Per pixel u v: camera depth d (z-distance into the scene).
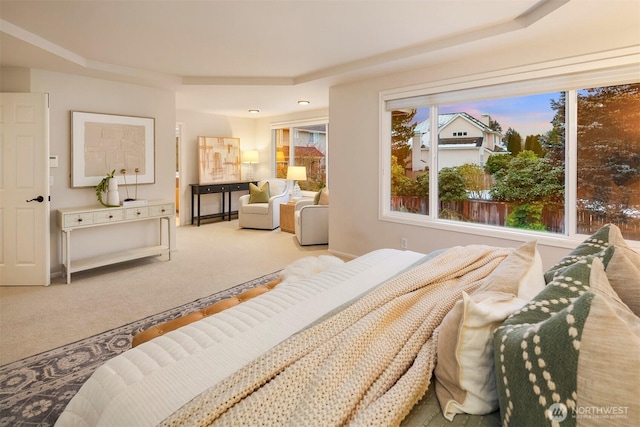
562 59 2.96
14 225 3.59
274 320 1.35
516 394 0.78
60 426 1.05
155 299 3.23
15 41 3.01
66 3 2.54
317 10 2.64
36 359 2.22
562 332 0.72
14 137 3.58
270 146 8.01
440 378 1.00
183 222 7.19
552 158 3.19
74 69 3.83
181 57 3.75
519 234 3.29
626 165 2.82
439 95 3.74
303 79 4.48
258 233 6.37
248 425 0.81
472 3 2.52
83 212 3.82
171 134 4.96
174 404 0.93
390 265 2.04
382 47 3.42
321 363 0.99
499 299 1.06
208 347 1.18
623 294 1.03
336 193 4.76
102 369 1.12
